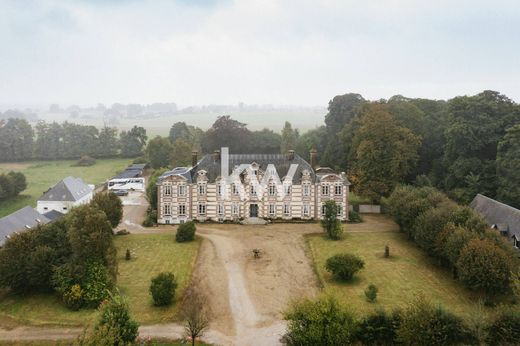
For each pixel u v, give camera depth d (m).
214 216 94.25
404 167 100.31
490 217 75.19
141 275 63.56
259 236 82.94
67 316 51.03
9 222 71.38
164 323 49.12
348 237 81.69
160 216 93.69
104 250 56.59
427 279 61.12
